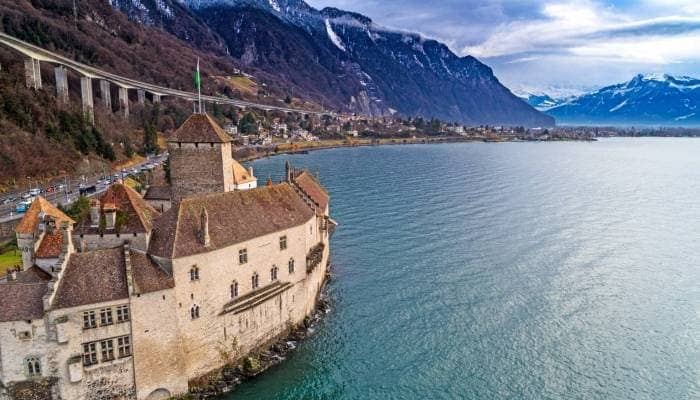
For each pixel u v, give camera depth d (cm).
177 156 8356
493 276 10475
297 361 7269
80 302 5453
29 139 15788
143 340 5859
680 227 14662
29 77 19588
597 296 9625
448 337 8062
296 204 8350
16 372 5375
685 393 6762
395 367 7269
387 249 12000
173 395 6184
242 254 6881
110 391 5750
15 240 9831
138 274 5850
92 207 6469
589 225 14688
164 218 6506
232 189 8956
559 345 7875
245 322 6956
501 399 6625
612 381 7006
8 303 5353
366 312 8794
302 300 8212
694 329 8419
